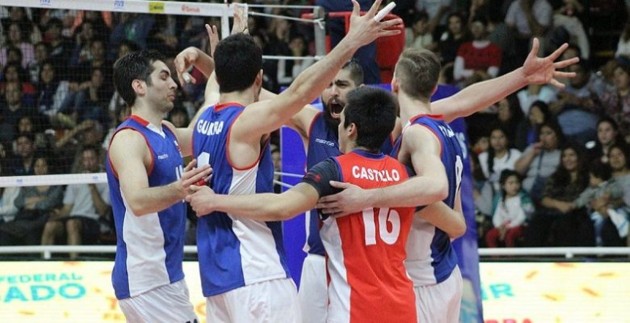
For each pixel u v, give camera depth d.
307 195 13.06
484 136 31.58
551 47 33.50
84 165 29.36
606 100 31.80
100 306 20.89
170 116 30.38
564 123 31.23
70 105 30.52
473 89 16.09
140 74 14.81
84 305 20.89
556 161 30.27
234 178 13.47
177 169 14.94
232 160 13.42
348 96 13.87
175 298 14.91
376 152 13.73
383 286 13.41
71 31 32.25
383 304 13.36
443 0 34.84
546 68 15.80
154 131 14.79
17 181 20.86
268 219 13.00
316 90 12.88
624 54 32.56
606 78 32.25
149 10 19.94
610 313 21.00
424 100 14.66
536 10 33.72
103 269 22.08
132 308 14.76
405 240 13.83
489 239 29.39
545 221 29.28
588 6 34.72
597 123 31.33
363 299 13.35
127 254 14.66
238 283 13.38
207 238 13.66
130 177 13.95
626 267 22.34
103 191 29.53
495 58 33.28
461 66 33.34
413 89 14.61
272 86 32.75
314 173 13.23
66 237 29.16
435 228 14.66
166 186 13.40
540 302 21.31
